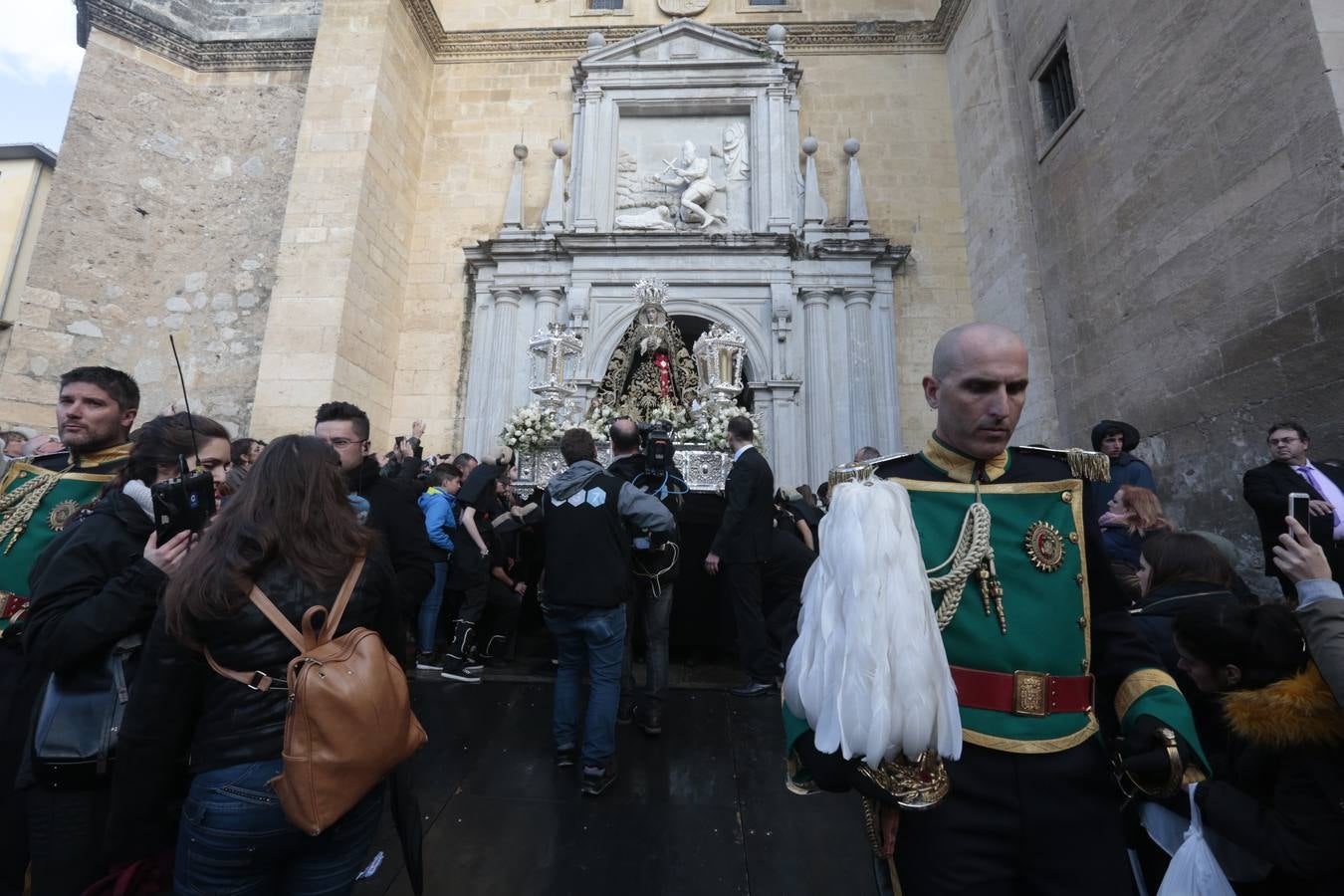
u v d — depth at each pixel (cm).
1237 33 561
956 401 158
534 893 251
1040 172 878
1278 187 522
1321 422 484
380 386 997
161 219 1034
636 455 445
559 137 1145
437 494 544
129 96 1030
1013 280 912
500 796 324
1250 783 172
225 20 1132
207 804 144
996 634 149
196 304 1019
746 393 1046
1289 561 181
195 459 206
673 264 1010
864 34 1158
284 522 156
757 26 1170
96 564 186
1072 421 803
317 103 973
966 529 156
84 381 244
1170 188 643
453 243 1100
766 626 482
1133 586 329
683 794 329
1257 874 168
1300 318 502
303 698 141
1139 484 491
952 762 145
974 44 1047
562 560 345
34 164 1075
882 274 1033
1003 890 140
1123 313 713
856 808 317
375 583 171
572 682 362
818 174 1105
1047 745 143
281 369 876
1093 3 762
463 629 512
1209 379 593
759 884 259
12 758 207
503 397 992
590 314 1000
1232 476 568
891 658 128
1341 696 156
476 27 1214
